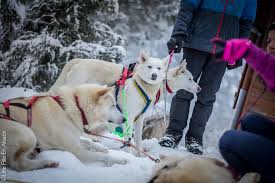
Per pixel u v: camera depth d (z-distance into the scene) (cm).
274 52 249
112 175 276
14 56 673
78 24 679
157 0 1093
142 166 314
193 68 435
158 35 1065
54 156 287
